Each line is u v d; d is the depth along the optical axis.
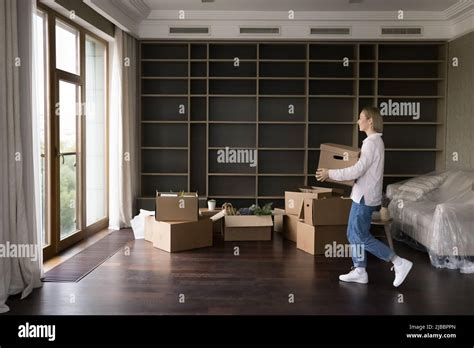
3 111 3.21
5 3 3.22
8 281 3.26
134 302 3.29
